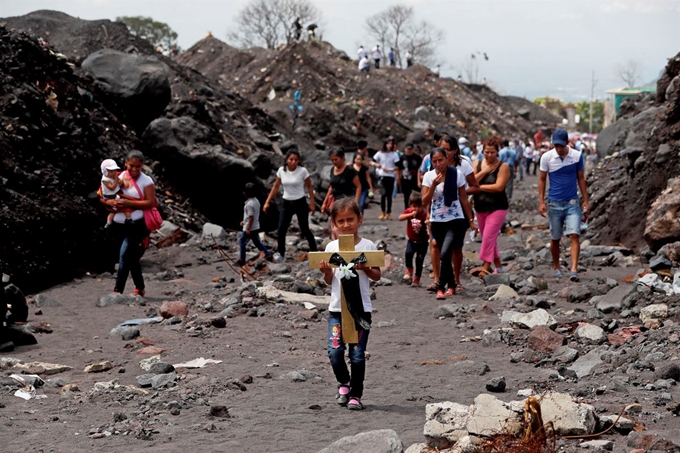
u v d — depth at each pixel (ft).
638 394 20.56
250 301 35.06
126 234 37.76
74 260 44.88
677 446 15.76
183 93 86.79
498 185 40.11
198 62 261.65
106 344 28.91
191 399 21.48
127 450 17.19
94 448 17.38
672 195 42.52
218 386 22.65
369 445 15.61
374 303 36.58
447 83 284.20
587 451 15.52
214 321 31.27
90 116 60.13
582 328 27.76
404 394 21.89
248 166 63.21
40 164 47.93
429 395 21.68
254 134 95.91
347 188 49.83
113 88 67.41
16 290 31.96
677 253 39.22
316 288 39.99
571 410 16.96
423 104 229.45
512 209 81.61
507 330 28.81
